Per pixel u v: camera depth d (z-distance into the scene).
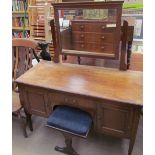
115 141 1.62
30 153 1.54
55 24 1.51
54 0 2.80
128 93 1.19
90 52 1.52
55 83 1.34
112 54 1.46
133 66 1.62
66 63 1.69
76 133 1.20
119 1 1.25
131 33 1.41
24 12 3.29
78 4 1.36
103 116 1.25
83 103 1.26
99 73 1.47
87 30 1.44
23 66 1.78
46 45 1.77
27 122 1.67
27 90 1.43
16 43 1.70
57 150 1.54
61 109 1.36
